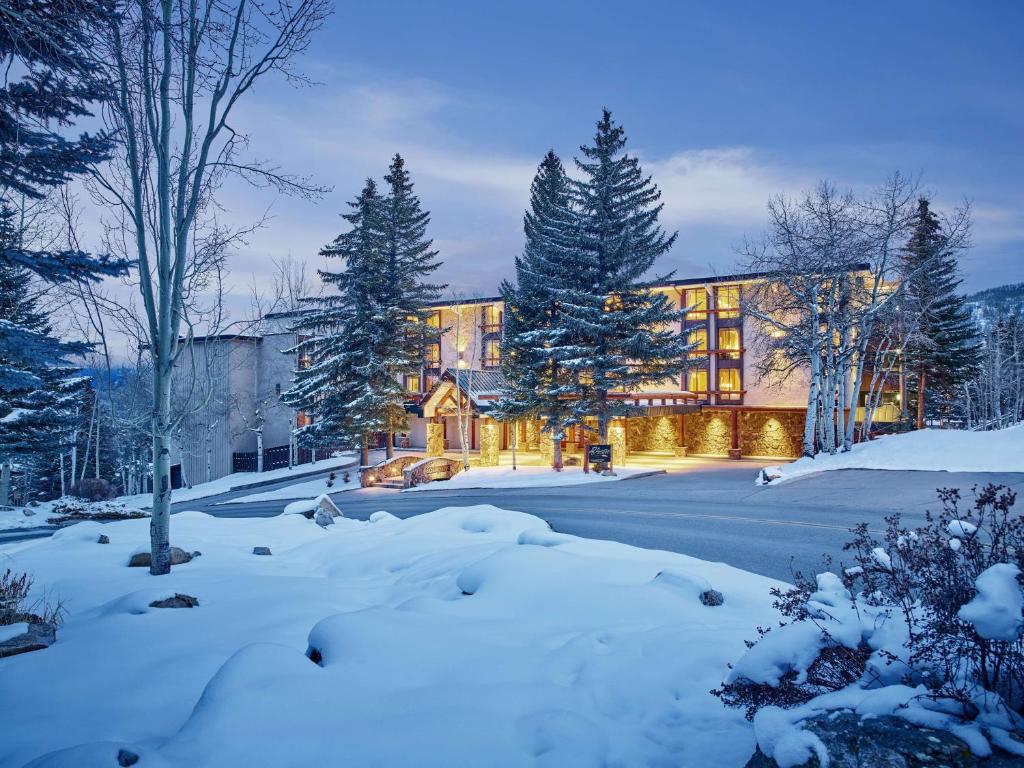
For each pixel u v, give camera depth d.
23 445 26.66
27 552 12.10
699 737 4.09
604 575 8.16
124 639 6.16
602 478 28.92
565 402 32.59
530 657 5.37
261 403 43.97
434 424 38.72
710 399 41.31
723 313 41.47
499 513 13.88
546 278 31.86
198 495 35.09
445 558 10.20
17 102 8.71
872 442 28.05
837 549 12.86
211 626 6.62
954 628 3.52
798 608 4.86
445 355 49.59
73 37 7.64
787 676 3.98
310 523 16.20
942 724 3.10
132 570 10.30
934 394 48.50
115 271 9.57
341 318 35.97
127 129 9.27
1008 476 19.67
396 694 4.36
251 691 4.11
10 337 10.97
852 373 37.97
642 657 5.41
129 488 45.38
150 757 3.36
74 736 4.19
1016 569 3.22
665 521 17.22
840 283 27.98
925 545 4.35
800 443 39.09
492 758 3.65
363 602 8.25
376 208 34.97
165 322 9.88
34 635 6.30
